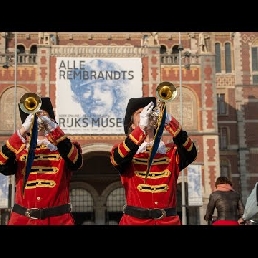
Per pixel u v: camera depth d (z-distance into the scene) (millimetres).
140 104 6844
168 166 6344
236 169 48188
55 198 6180
